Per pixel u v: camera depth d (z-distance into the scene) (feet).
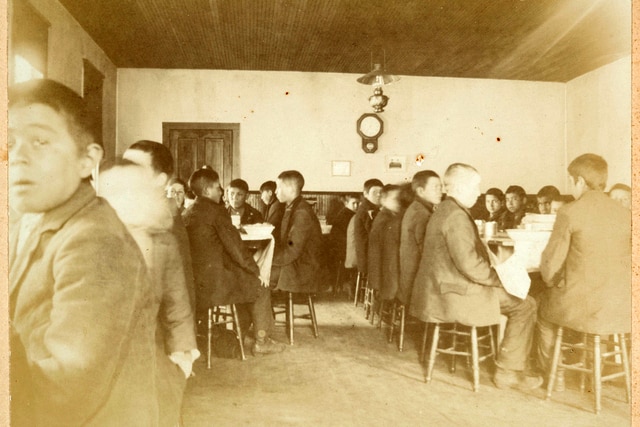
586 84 25.55
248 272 11.53
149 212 6.50
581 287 8.84
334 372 11.20
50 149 4.89
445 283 9.96
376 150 26.27
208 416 8.85
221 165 25.64
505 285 9.50
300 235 13.08
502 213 19.43
